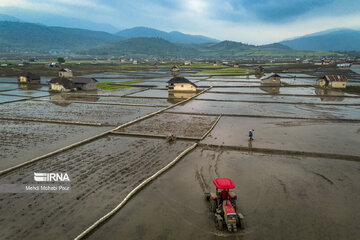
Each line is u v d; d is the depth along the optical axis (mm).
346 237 11188
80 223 12133
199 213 12969
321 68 130250
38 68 120625
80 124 30141
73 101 44688
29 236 11234
